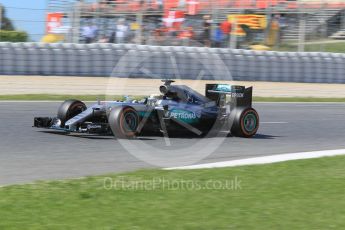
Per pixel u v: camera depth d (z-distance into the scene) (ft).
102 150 105.50
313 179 82.48
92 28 254.06
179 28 260.83
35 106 164.14
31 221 57.88
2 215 59.67
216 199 69.00
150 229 56.59
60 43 226.58
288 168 91.35
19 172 85.25
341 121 167.12
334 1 311.88
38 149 103.86
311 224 59.77
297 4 288.10
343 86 257.55
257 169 89.71
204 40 262.88
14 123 132.26
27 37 243.40
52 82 213.46
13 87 198.08
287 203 67.82
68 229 55.67
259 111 179.32
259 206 66.23
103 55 232.32
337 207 66.39
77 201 66.13
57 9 255.70
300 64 255.09
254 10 283.59
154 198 68.59
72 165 91.81
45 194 69.15
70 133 122.72
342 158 102.68
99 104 119.55
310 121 163.63
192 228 57.41
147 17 274.36
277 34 275.80
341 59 261.24
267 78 250.98
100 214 61.05
